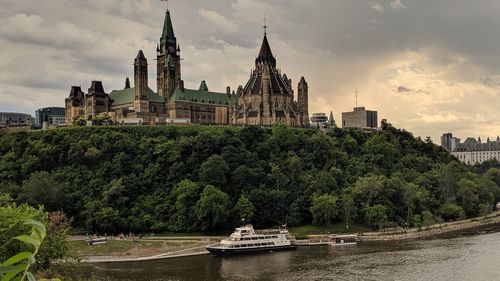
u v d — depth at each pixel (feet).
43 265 349.61
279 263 526.98
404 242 639.76
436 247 593.01
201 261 547.90
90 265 527.81
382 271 474.49
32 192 654.53
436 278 444.96
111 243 602.85
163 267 518.78
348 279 448.24
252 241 592.19
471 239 647.15
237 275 478.18
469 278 442.91
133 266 524.52
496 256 529.86
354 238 645.51
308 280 449.06
